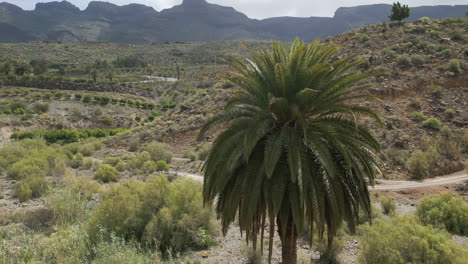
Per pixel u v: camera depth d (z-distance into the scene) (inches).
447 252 366.6
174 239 487.8
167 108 3282.5
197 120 1759.4
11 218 576.1
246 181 300.0
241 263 450.6
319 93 303.3
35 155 1102.4
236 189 310.0
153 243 478.3
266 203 296.7
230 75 328.5
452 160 995.9
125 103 3280.0
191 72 5177.2
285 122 314.2
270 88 313.6
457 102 1277.1
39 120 2527.1
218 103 1872.5
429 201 633.6
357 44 2015.3
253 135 279.3
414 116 1232.8
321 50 309.6
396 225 464.4
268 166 272.4
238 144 299.7
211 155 316.8
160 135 1724.9
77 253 402.6
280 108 301.1
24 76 3769.7
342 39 2219.5
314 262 445.4
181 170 1204.5
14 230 453.1
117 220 495.8
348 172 306.7
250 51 331.0
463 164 975.0
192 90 3590.1
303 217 291.1
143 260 395.9
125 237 493.0
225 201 332.2
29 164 956.6
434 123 1164.5
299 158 276.5
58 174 964.0
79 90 3567.9
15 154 1132.5
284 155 305.7
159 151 1395.2
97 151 1670.8
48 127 2501.2
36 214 581.6
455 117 1198.9
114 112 3019.2
